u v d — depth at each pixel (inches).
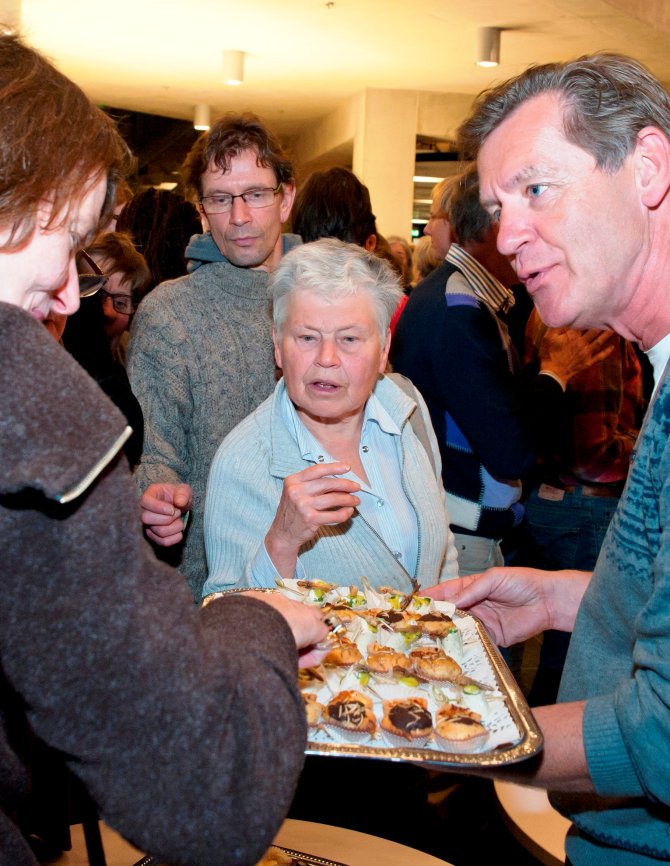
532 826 65.7
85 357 73.9
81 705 26.0
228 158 84.0
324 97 378.3
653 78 42.8
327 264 64.1
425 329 86.7
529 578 58.5
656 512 41.1
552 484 114.7
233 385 84.1
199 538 84.0
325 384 63.4
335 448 67.7
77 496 25.8
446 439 87.1
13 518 25.7
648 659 38.0
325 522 58.0
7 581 25.8
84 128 29.5
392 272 67.1
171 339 83.0
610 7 233.6
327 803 68.5
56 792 46.4
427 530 68.0
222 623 30.7
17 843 30.4
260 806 27.1
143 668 26.0
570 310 44.1
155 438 81.2
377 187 358.0
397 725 40.8
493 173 44.7
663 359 43.8
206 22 273.1
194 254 88.2
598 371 110.3
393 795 69.4
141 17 270.1
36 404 25.9
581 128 41.7
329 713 41.6
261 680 28.5
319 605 55.3
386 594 58.7
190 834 26.4
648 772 37.4
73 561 26.0
